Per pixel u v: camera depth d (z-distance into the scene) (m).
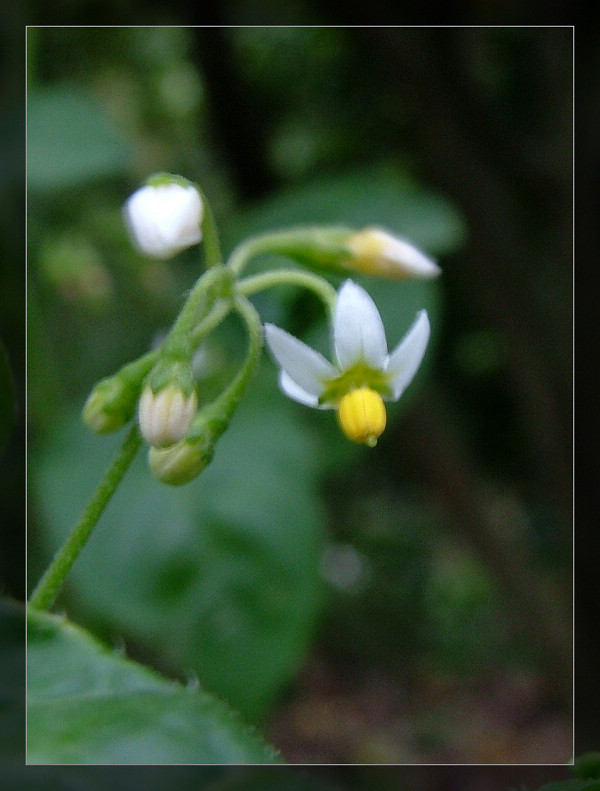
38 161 0.12
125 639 0.13
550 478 0.19
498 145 0.17
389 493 0.26
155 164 0.20
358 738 0.26
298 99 0.19
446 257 0.18
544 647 0.21
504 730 0.26
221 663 0.12
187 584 0.12
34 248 0.14
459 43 0.17
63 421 0.12
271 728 0.27
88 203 0.17
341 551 0.28
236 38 0.17
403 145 0.18
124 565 0.12
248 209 0.15
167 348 0.09
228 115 0.18
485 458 0.21
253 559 0.12
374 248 0.09
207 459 0.09
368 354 0.09
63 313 0.16
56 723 0.07
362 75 0.18
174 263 0.18
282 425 0.12
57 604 0.12
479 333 0.19
